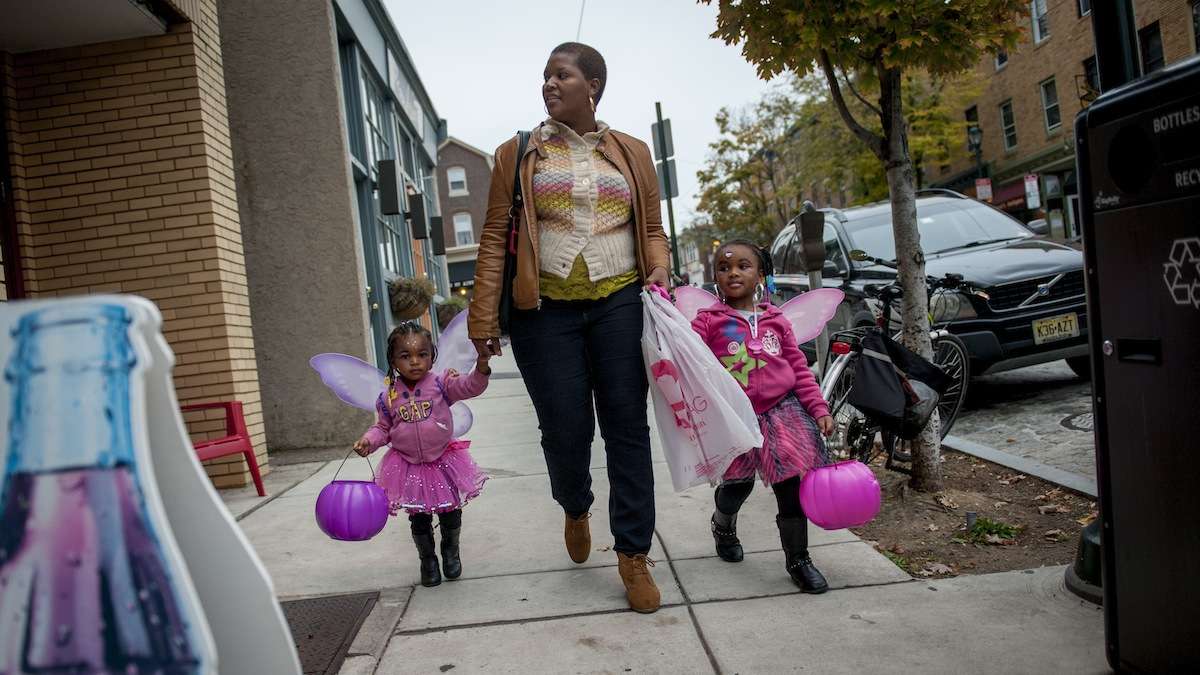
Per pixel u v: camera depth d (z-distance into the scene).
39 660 0.95
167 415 1.13
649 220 3.07
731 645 2.47
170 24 5.31
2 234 5.28
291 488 5.31
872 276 6.79
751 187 38.31
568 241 2.88
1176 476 1.69
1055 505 3.69
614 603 2.88
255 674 1.18
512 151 2.93
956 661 2.27
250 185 7.33
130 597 0.97
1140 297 1.75
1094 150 1.86
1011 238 7.17
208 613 1.17
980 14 3.46
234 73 7.35
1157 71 1.69
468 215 47.81
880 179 25.95
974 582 2.86
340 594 3.10
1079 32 21.98
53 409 1.01
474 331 2.93
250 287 7.31
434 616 2.84
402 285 10.83
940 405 4.97
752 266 3.16
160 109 5.34
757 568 3.17
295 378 7.29
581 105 2.93
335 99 7.34
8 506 0.99
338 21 9.57
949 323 5.86
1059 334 5.92
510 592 3.05
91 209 5.36
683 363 2.84
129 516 0.99
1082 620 2.48
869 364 3.70
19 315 1.03
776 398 3.03
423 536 3.17
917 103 24.67
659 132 13.20
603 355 2.92
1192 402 1.63
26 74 5.36
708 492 4.42
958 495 3.89
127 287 5.38
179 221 5.36
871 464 4.73
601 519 4.04
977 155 24.69
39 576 0.97
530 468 5.40
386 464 3.17
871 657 2.33
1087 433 5.15
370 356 7.58
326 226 7.34
